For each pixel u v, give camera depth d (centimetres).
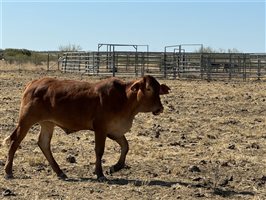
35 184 956
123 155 1016
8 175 995
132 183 972
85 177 1023
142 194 903
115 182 983
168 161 1179
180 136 1521
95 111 976
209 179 1020
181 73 4162
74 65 4744
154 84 955
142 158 1203
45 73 4631
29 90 1005
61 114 989
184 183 988
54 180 991
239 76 4153
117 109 971
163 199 877
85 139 1430
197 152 1291
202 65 4075
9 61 7306
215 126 1728
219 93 2884
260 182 1005
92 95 980
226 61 4438
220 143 1427
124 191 920
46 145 1021
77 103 982
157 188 944
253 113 2097
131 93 965
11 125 1644
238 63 4134
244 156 1249
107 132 987
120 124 980
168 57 4166
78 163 1145
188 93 2852
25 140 1378
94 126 980
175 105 2286
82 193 901
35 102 992
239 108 2234
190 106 2262
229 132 1616
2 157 1168
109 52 4269
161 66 4225
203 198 891
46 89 999
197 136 1527
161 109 966
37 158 1142
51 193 896
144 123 1753
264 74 4216
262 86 3428
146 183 972
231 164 1166
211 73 4103
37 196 874
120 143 1013
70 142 1384
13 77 3984
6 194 878
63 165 1121
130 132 1559
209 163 1168
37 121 998
